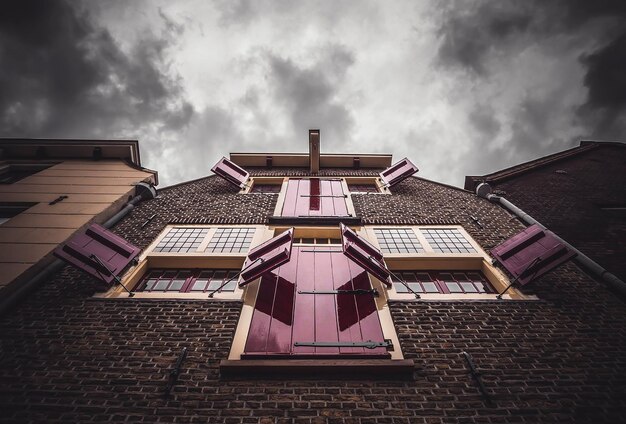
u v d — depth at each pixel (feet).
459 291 16.34
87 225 19.08
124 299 14.14
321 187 26.05
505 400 10.23
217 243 18.81
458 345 12.15
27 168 27.07
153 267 17.30
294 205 23.18
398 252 17.95
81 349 11.83
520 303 14.20
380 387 10.62
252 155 32.01
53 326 12.76
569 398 10.32
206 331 12.65
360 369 10.98
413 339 12.35
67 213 19.98
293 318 13.11
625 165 28.17
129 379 10.78
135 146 29.07
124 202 22.84
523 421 9.66
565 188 25.26
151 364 11.32
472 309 13.89
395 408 9.96
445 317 13.43
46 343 12.02
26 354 11.57
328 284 14.99
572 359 11.62
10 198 21.59
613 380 10.87
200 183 27.96
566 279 15.60
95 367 11.18
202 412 9.80
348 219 20.62
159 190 26.37
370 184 30.12
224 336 12.44
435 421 9.62
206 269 17.40
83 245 15.03
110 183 24.53
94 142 28.68
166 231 20.07
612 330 12.82
